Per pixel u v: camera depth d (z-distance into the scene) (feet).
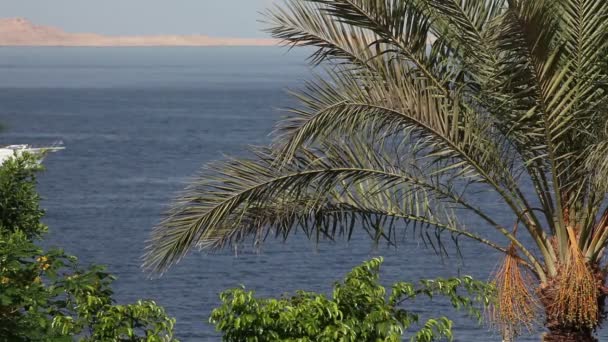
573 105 65.51
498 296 70.74
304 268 256.93
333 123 65.16
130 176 476.54
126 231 326.03
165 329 53.83
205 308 209.97
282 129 65.36
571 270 68.28
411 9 67.36
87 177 471.62
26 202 94.32
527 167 70.08
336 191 73.56
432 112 66.59
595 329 70.44
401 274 249.75
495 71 64.80
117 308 52.60
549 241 70.85
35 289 50.52
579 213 70.03
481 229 311.27
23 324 49.08
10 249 52.80
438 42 68.28
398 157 69.00
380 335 52.21
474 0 65.41
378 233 74.02
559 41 63.36
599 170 64.90
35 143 612.70
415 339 53.83
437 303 194.08
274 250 276.00
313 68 70.23
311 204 71.36
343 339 50.90
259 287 237.04
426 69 68.64
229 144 613.11
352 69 68.59
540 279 70.69
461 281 57.16
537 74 62.34
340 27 69.62
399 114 66.08
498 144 68.39
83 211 368.07
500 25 61.31
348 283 53.78
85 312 52.75
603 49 64.49
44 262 54.03
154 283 237.45
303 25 69.87
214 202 68.18
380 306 52.90
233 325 52.44
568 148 68.39
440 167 69.77
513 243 71.36
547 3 59.36
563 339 69.62
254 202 71.00
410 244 284.00
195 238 70.69
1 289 49.49
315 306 52.11
